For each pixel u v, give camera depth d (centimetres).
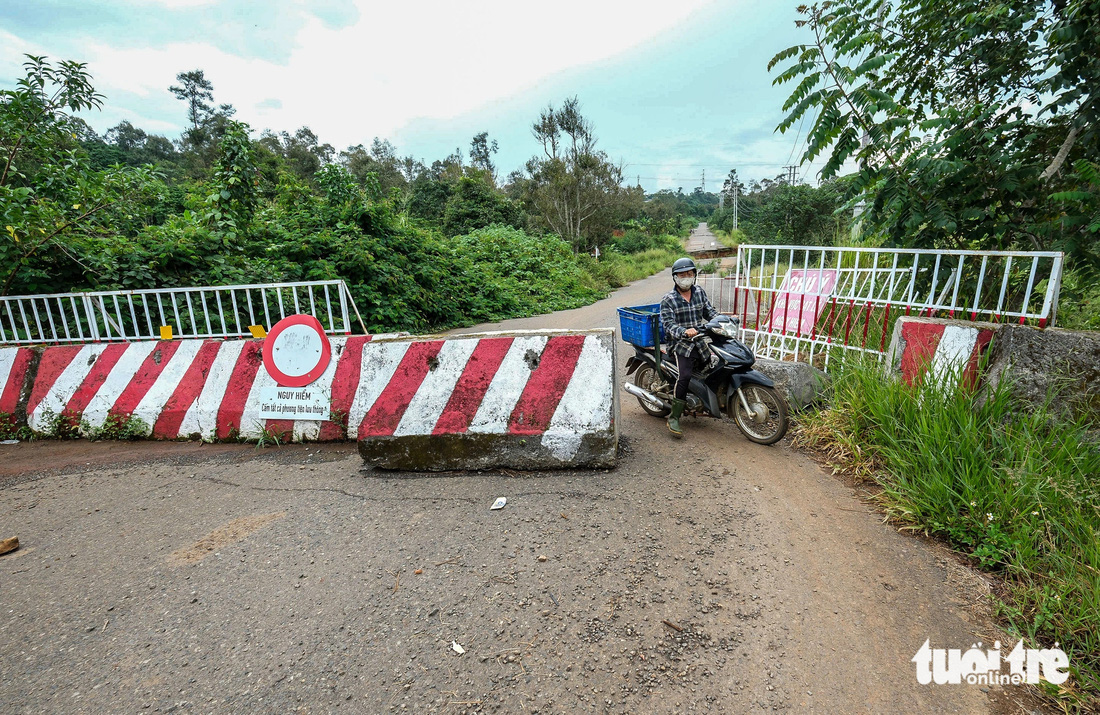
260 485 390
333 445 463
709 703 195
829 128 539
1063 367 356
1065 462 315
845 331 557
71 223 661
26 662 223
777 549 290
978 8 534
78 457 457
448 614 244
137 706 199
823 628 231
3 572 291
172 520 343
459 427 391
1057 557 257
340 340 475
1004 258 535
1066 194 461
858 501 341
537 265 1992
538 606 247
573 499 348
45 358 522
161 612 253
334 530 321
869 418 402
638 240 4225
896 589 256
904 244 585
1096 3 441
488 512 335
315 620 243
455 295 1271
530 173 3186
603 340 396
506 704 195
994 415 356
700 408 464
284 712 194
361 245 1016
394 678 209
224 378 486
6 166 679
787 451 422
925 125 531
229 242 824
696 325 461
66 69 694
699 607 245
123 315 671
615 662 214
